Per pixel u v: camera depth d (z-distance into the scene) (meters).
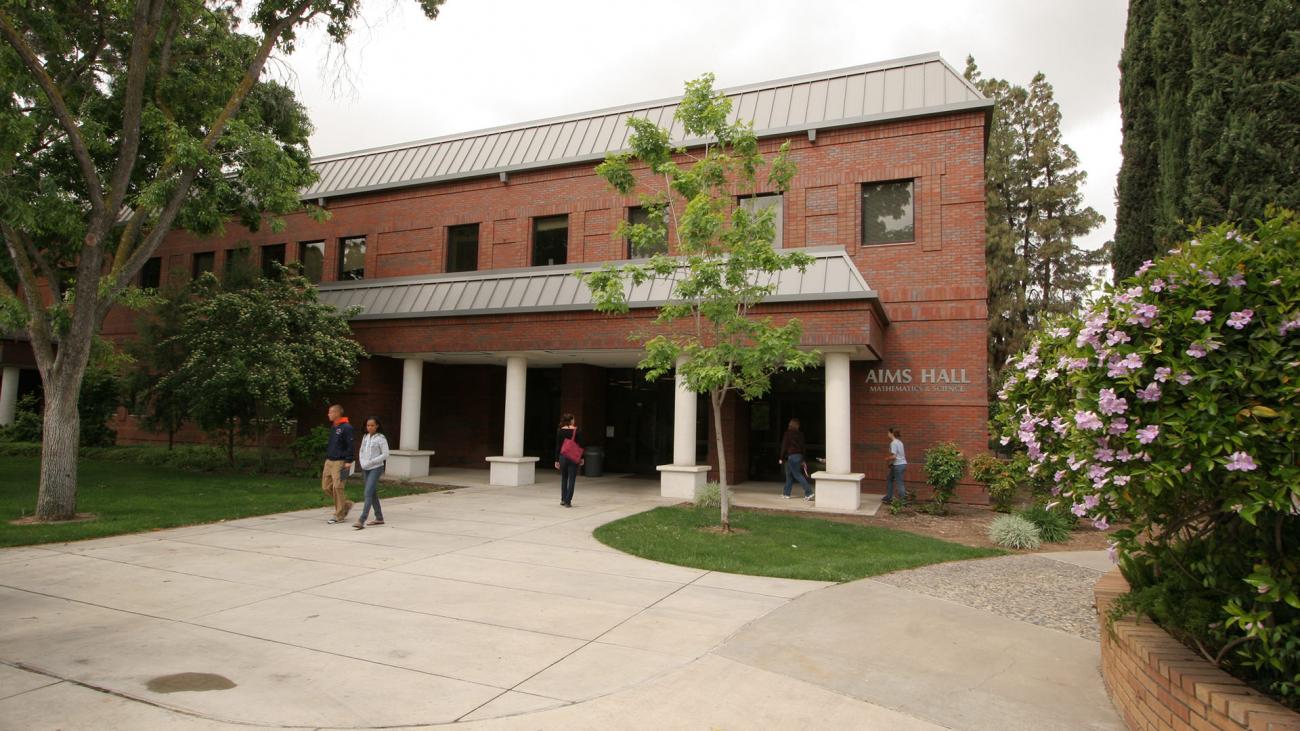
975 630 5.95
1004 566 8.85
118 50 13.82
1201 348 3.26
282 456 19.38
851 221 16.80
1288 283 3.21
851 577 7.72
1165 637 4.13
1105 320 3.59
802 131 17.17
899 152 16.62
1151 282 3.54
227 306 16.38
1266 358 3.17
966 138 16.14
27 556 8.22
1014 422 4.89
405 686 4.54
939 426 15.68
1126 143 13.30
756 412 19.28
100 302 11.48
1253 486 3.16
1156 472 3.28
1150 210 12.80
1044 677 4.93
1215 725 3.22
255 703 4.24
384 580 7.32
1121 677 4.30
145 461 19.73
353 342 17.39
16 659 4.88
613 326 15.27
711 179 10.95
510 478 16.75
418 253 21.58
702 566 8.20
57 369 10.78
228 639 5.39
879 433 16.08
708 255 10.85
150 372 18.38
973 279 15.76
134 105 11.32
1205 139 9.20
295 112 16.69
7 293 11.69
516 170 20.27
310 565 7.97
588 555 8.78
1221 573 3.99
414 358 18.11
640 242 10.80
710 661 5.09
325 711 4.16
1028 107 32.38
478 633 5.63
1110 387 3.47
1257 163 8.73
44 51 12.93
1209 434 3.15
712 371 9.89
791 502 14.70
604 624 5.93
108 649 5.11
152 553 8.48
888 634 5.79
